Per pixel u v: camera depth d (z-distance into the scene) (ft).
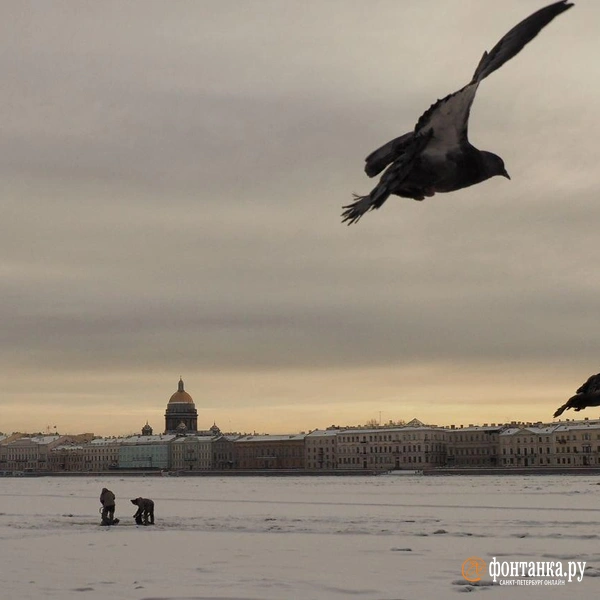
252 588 111.65
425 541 173.17
